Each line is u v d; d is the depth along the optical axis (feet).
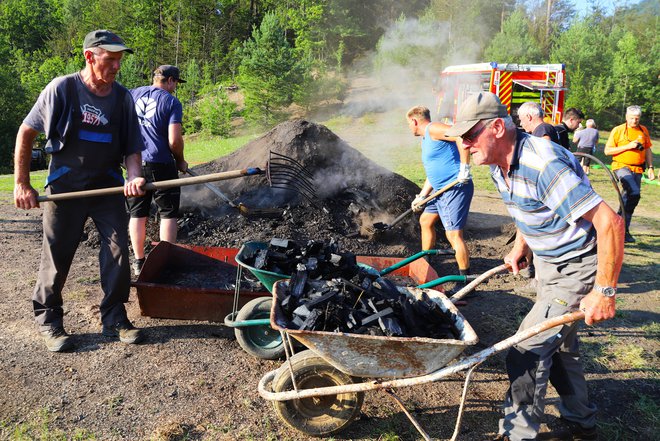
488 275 11.21
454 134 8.65
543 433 10.42
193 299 13.55
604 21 178.09
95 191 12.23
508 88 54.39
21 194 12.04
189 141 108.47
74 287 16.85
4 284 16.98
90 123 12.23
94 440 9.77
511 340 8.71
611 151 25.53
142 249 17.04
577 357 9.91
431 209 17.58
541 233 8.91
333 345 9.16
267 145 25.30
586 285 8.85
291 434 10.25
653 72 111.86
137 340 13.33
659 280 20.08
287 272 12.54
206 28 169.99
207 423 10.43
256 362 12.84
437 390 11.98
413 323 9.98
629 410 11.47
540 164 8.26
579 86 104.27
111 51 11.51
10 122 144.87
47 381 11.53
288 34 157.99
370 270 13.46
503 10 140.67
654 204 37.42
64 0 224.74
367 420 10.78
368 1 154.10
